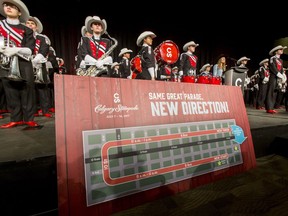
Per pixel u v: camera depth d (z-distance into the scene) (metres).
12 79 2.15
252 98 8.04
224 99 2.06
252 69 9.52
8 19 2.17
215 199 1.46
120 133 1.40
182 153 1.61
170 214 1.28
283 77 4.31
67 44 6.86
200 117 1.83
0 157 1.26
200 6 6.98
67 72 6.93
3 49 2.01
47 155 1.32
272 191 1.59
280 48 4.38
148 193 1.39
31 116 2.41
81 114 1.31
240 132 2.03
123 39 8.05
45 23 6.41
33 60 2.65
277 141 2.60
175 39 8.94
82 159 1.24
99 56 2.79
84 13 6.93
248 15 6.99
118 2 6.96
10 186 1.21
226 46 9.84
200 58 9.64
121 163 1.35
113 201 1.27
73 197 1.17
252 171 1.96
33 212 1.30
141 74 3.59
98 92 1.40
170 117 1.65
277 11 6.23
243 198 1.48
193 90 1.87
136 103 1.53
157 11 7.50
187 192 1.54
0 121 2.87
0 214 1.19
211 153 1.77
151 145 1.49
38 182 1.30
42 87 3.46
